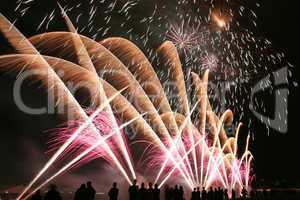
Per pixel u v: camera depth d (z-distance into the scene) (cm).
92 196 1784
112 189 1973
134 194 2105
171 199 2428
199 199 2625
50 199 1616
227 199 3803
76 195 1773
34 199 1596
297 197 4069
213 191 3070
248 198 4000
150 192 2152
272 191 4088
